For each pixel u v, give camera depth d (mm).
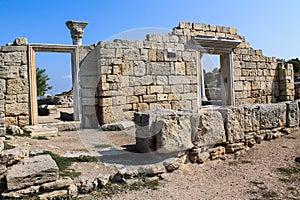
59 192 3766
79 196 3859
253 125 6711
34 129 8852
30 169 3744
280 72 15773
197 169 5242
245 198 3883
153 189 4211
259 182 4523
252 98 14523
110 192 4031
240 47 14242
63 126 9734
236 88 13867
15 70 9461
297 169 5066
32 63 9727
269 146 6660
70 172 4617
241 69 14211
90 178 4242
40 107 17766
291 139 7156
